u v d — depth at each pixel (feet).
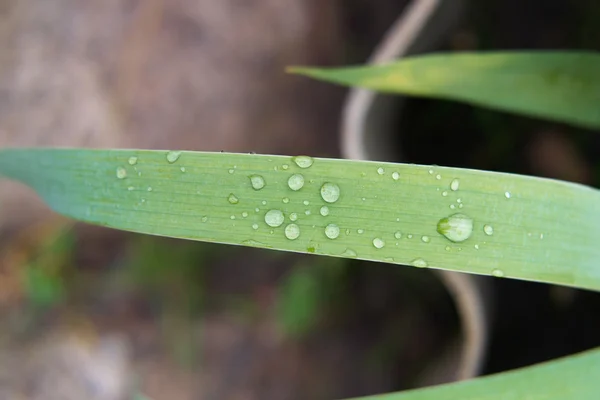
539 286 1.35
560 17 1.31
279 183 0.86
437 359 1.63
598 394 0.91
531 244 0.87
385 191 0.86
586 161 1.35
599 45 1.29
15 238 1.86
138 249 1.85
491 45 1.36
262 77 1.71
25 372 1.87
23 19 1.70
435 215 0.86
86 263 1.88
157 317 1.88
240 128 1.73
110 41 1.70
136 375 1.87
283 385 1.81
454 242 0.86
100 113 1.72
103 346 1.89
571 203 0.88
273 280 1.83
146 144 1.72
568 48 1.32
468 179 0.86
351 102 1.24
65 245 1.86
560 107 1.07
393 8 1.63
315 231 0.86
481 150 1.39
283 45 1.69
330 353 1.78
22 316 1.90
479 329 1.24
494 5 1.32
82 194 0.89
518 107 1.08
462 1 1.26
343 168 0.86
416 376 1.67
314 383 1.79
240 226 0.86
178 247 1.84
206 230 0.86
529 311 1.35
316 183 0.86
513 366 1.34
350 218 0.86
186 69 1.71
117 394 1.86
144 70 1.71
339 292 1.73
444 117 1.38
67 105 1.72
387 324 1.72
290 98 1.72
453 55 1.07
